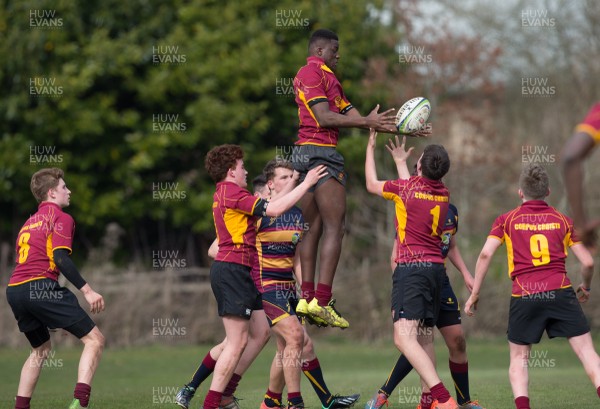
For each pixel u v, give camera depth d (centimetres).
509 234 2467
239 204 2467
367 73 7419
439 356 5834
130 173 7050
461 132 8131
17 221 7350
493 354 5866
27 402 2659
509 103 9012
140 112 7350
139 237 7712
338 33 7569
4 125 6931
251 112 7231
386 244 7056
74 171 7056
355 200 7375
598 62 8331
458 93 7844
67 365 5384
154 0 7312
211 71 7131
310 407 2983
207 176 7400
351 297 6669
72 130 6806
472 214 7588
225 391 2753
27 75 6794
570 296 2398
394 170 7519
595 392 3161
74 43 6906
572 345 2394
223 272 2495
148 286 6519
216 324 6525
